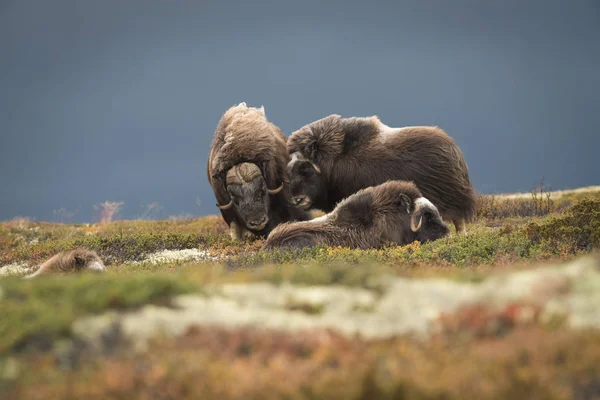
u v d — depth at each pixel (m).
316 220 49.47
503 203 82.88
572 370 18.02
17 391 18.09
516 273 26.44
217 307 22.78
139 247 61.88
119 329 20.80
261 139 62.28
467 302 23.16
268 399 17.09
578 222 43.56
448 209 60.47
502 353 18.72
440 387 17.16
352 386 17.14
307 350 19.84
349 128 62.53
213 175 63.09
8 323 20.81
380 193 49.34
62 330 20.48
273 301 23.88
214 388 17.56
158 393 17.77
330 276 26.06
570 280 23.78
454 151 60.69
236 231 65.31
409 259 40.44
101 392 17.77
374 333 21.39
